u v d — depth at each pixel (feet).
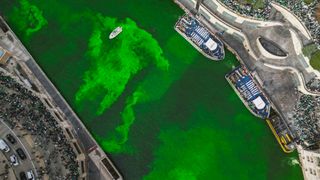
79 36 355.97
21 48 353.31
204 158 336.29
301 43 300.81
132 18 354.13
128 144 339.57
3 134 297.74
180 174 335.26
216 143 337.72
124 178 335.06
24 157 295.28
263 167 333.83
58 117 332.19
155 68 346.54
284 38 316.40
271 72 331.98
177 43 347.36
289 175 331.98
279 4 297.33
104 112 344.28
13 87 316.81
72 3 361.71
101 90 346.95
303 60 309.63
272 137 334.65
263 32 321.52
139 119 342.03
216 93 341.82
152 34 350.02
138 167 336.49
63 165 304.71
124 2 357.20
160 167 336.08
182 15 347.15
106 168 330.54
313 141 319.47
